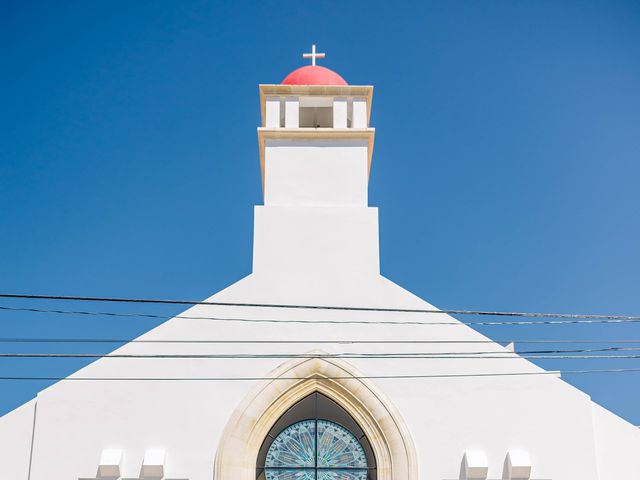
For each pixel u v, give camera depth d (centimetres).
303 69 2991
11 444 2275
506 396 2364
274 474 2333
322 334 2428
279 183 2728
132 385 2339
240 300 2475
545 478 2295
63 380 2333
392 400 2361
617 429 2362
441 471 2298
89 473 2255
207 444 2300
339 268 2542
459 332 2427
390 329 2436
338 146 2781
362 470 2338
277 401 2350
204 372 2364
